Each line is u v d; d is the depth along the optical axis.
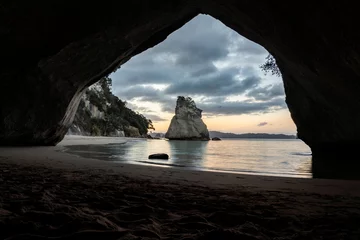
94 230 1.93
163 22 13.20
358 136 11.22
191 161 12.70
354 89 8.06
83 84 16.39
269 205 3.49
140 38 13.87
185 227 2.33
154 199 3.59
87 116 57.78
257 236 2.11
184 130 73.75
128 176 6.16
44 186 4.08
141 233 2.02
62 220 2.21
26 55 12.66
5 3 10.41
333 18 6.30
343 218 2.88
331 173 9.31
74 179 5.18
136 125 83.81
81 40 12.54
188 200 3.61
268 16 8.58
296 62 9.60
